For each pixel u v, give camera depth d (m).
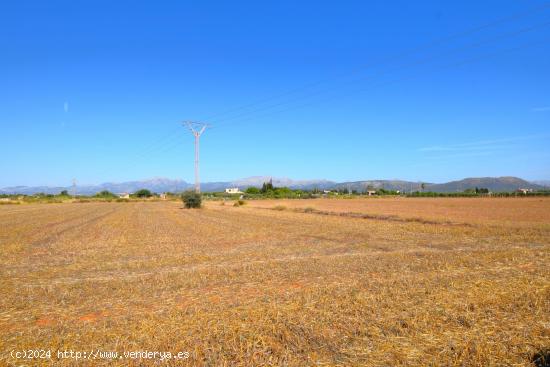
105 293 11.88
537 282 12.35
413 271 14.52
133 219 48.09
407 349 7.23
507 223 34.59
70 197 161.38
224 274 14.52
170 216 53.03
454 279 12.84
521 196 130.88
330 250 20.58
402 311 9.37
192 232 31.25
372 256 18.20
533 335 7.82
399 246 21.80
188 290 12.10
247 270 15.16
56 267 16.66
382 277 13.45
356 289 11.59
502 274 13.72
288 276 13.94
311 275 14.05
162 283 13.14
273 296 11.02
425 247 21.33
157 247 22.75
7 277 14.62
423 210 58.72
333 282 12.80
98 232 32.22
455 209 61.28
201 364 6.63
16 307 10.46
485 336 7.79
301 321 8.59
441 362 6.74
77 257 19.39
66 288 12.62
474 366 6.57
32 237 28.61
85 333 8.21
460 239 24.55
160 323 8.75
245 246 22.64
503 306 9.71
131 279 13.90
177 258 18.59
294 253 19.72
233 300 10.73
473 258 17.11
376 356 6.97
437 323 8.49
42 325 8.97
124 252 20.97
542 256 17.58
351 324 8.42
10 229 35.28
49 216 56.22
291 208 67.12
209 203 100.06
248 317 8.98
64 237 28.55
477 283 12.20
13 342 7.83
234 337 7.66
